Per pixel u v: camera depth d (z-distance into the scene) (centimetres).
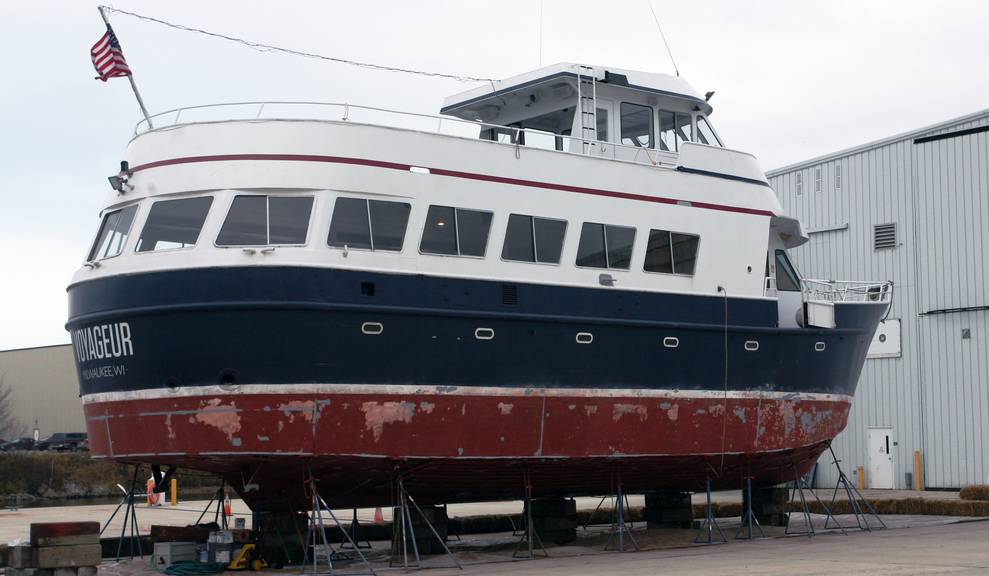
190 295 1494
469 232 1645
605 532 2156
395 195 1588
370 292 1539
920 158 3002
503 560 1650
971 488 2473
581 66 1941
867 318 2136
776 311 1966
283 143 1557
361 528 2120
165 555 1593
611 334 1753
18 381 6000
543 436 1678
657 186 1853
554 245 1723
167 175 1567
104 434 1606
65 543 1383
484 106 2116
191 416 1505
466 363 1611
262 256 1494
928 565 1377
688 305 1850
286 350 1496
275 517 1650
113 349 1559
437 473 1639
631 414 1767
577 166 1767
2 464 4347
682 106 2088
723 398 1884
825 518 2291
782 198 3375
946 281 2920
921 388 2967
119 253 1570
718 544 1827
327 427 1513
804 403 2014
